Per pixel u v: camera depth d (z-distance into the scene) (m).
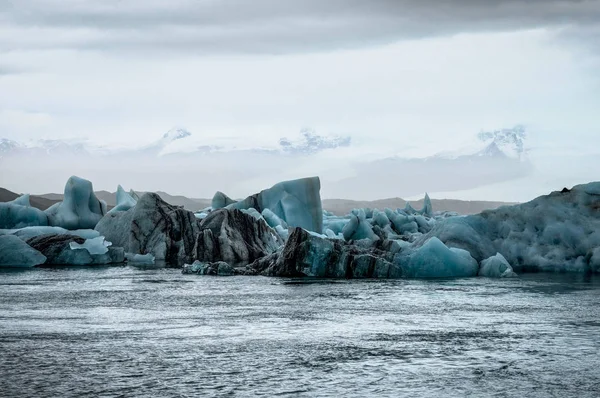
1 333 46.66
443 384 35.06
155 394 33.19
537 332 47.56
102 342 43.78
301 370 37.38
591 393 33.88
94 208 130.38
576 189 95.31
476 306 59.28
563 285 74.69
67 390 33.66
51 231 110.62
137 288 72.25
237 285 75.19
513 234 92.75
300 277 84.50
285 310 57.06
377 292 68.69
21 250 98.94
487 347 42.84
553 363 39.12
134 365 38.12
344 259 85.31
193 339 44.84
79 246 103.56
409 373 36.97
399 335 46.47
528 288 71.94
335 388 34.28
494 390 34.22
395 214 138.75
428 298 64.44
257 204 132.12
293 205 129.88
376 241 93.50
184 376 36.06
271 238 114.00
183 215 113.94
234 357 39.97
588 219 92.69
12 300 62.66
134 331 47.53
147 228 112.75
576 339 45.31
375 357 40.19
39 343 43.44
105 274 87.69
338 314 54.97
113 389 33.84
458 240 91.81
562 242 91.31
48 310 56.72
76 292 68.50
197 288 72.31
